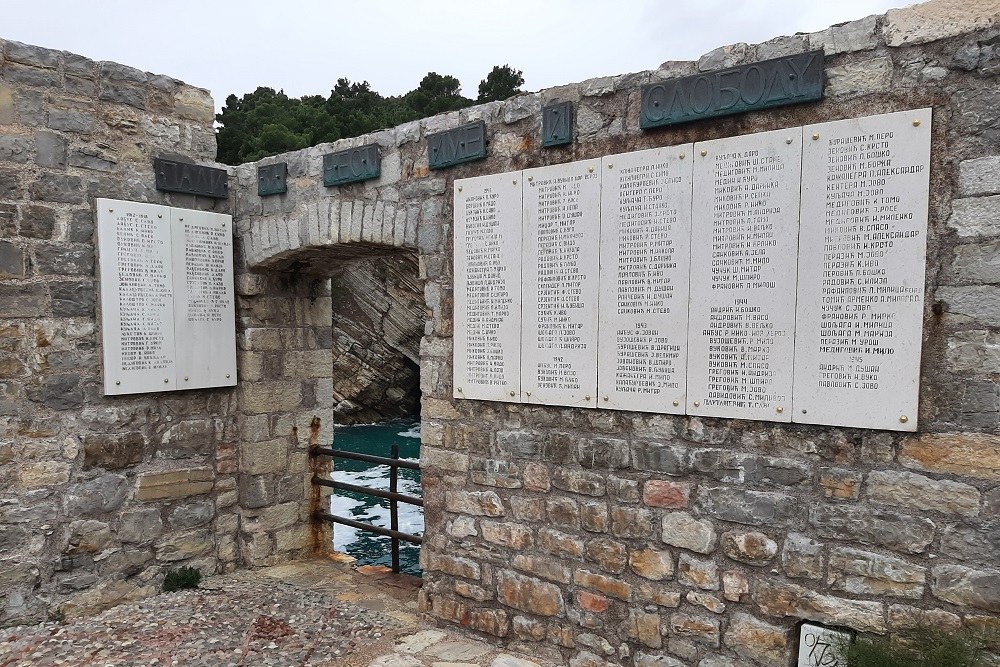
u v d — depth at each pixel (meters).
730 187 2.79
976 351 2.36
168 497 4.51
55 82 3.99
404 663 3.36
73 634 3.71
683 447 2.98
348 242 4.18
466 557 3.71
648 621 3.09
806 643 2.68
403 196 3.90
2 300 3.80
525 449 3.46
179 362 4.46
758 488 2.79
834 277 2.58
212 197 4.68
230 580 4.67
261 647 3.51
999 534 2.34
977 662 2.33
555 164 3.32
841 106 2.58
